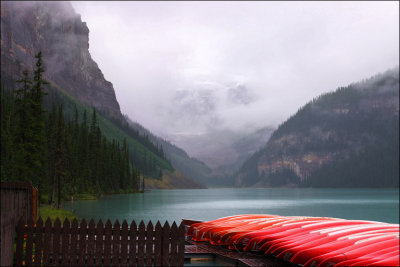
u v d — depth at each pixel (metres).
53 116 84.88
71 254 8.12
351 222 16.30
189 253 13.19
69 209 62.59
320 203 112.44
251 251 13.53
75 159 105.38
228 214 58.19
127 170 169.00
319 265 10.98
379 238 13.14
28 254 8.16
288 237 13.39
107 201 93.88
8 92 126.31
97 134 129.62
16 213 8.25
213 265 12.14
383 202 120.75
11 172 57.00
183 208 74.62
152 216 51.16
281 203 110.69
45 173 68.06
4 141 60.69
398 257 11.20
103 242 8.20
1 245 7.16
